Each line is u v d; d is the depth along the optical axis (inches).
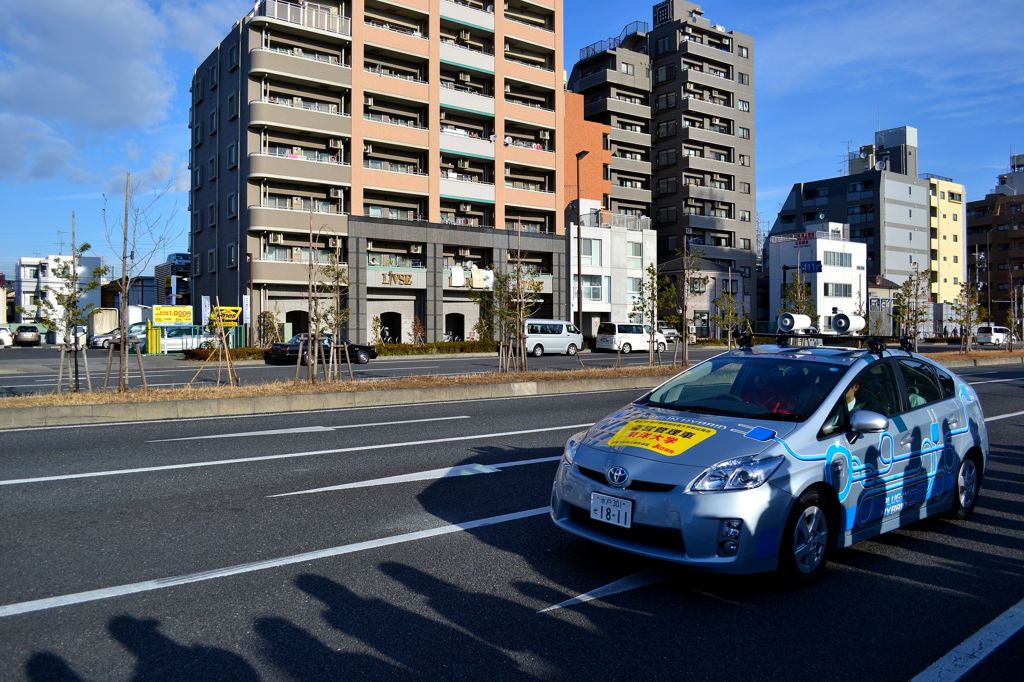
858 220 3029.0
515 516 219.3
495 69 1796.3
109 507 225.5
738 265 2544.3
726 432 165.5
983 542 199.3
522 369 810.8
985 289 3307.1
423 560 178.7
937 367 225.9
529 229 1904.5
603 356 1424.7
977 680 121.5
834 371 190.5
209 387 572.4
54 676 118.9
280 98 1525.6
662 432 169.0
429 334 1679.4
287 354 1074.1
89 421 425.7
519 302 828.0
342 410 494.6
